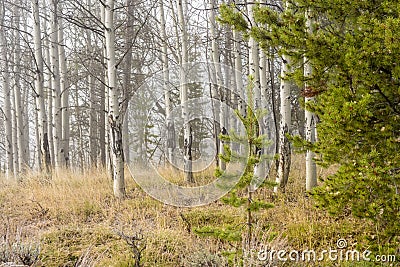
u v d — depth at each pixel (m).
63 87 11.30
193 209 5.96
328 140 3.46
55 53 10.66
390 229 3.04
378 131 3.08
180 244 4.64
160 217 5.67
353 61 2.96
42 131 9.27
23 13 14.25
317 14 3.64
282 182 6.83
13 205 6.95
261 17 3.73
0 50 13.14
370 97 2.98
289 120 6.88
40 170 10.47
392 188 3.01
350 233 4.55
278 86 13.23
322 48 3.26
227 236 3.97
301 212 5.36
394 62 2.96
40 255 4.25
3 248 3.82
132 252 4.29
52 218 6.05
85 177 8.62
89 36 14.04
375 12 3.22
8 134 12.45
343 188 3.30
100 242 4.82
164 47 10.41
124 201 6.68
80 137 18.52
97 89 16.03
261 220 5.15
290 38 3.39
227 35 12.42
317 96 3.58
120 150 6.97
